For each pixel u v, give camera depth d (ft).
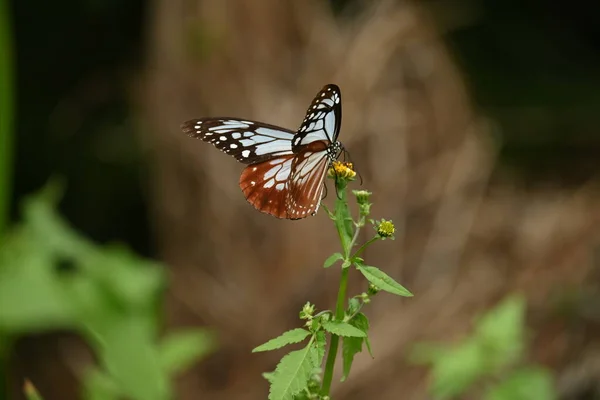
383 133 7.61
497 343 5.62
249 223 7.61
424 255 7.55
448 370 5.62
